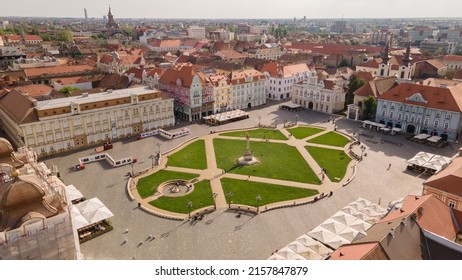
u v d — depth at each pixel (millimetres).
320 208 92062
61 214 55938
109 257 73438
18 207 54062
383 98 155625
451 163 95188
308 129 156000
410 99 148625
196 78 164000
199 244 78000
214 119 161875
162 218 87562
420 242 58719
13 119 124062
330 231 75625
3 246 51875
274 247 77125
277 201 95188
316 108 186875
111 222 85688
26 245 53656
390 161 121688
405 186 103875
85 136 133250
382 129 150250
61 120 126125
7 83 176125
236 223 85625
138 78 199250
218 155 126250
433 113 143125
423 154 118688
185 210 90875
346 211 84000
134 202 94625
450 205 82500
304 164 119000
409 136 147000
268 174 111375
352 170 114375
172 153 128000
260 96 198125
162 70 194250
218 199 96188
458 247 56844
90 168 115125
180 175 110438
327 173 112062
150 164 118250
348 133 150375
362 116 170000
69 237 57500
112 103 137875
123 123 142500
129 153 127625
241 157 123938
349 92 185750
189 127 158000
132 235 80938
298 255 66688
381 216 80125
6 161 70812
